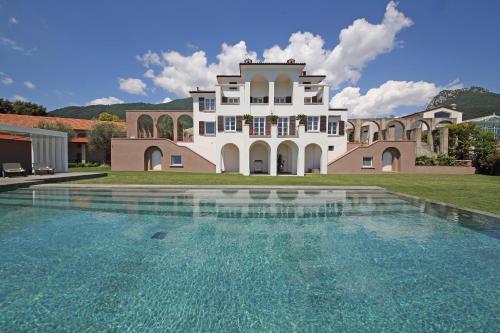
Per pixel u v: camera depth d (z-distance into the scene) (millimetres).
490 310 3256
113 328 2842
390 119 32531
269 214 8000
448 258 4805
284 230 6484
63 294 3492
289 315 3121
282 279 3996
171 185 12742
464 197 10680
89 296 3455
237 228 6602
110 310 3166
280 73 24234
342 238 5914
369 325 2955
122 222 6988
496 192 12086
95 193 11242
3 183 11625
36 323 2906
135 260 4609
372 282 3934
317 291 3666
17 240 5531
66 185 12406
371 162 25234
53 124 37094
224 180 16172
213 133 27203
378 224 7020
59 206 8773
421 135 34344
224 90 25156
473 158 27266
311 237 5980
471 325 2969
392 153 26516
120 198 10250
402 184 15117
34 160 18094
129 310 3170
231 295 3537
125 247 5219
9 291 3539
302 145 22812
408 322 3012
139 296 3471
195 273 4152
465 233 6254
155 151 25719
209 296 3508
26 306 3217
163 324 2926
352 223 7109
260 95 26891
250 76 24312
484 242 5656
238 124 24375
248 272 4211
